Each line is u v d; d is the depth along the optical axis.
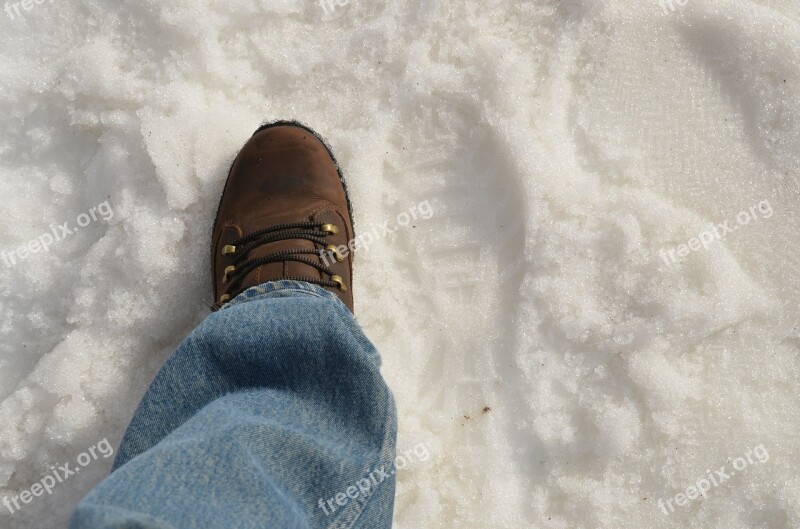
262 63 1.23
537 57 1.23
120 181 1.16
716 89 1.22
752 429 1.14
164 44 1.20
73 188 1.20
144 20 1.20
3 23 1.20
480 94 1.21
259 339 0.92
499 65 1.19
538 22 1.23
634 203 1.17
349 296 1.16
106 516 0.64
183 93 1.17
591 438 1.16
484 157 1.22
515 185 1.20
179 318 1.19
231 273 1.12
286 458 0.83
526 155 1.18
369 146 1.22
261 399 0.90
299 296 1.01
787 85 1.19
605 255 1.17
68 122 1.20
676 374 1.15
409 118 1.23
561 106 1.22
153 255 1.14
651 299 1.15
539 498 1.16
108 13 1.20
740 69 1.21
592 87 1.22
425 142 1.23
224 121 1.20
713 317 1.14
